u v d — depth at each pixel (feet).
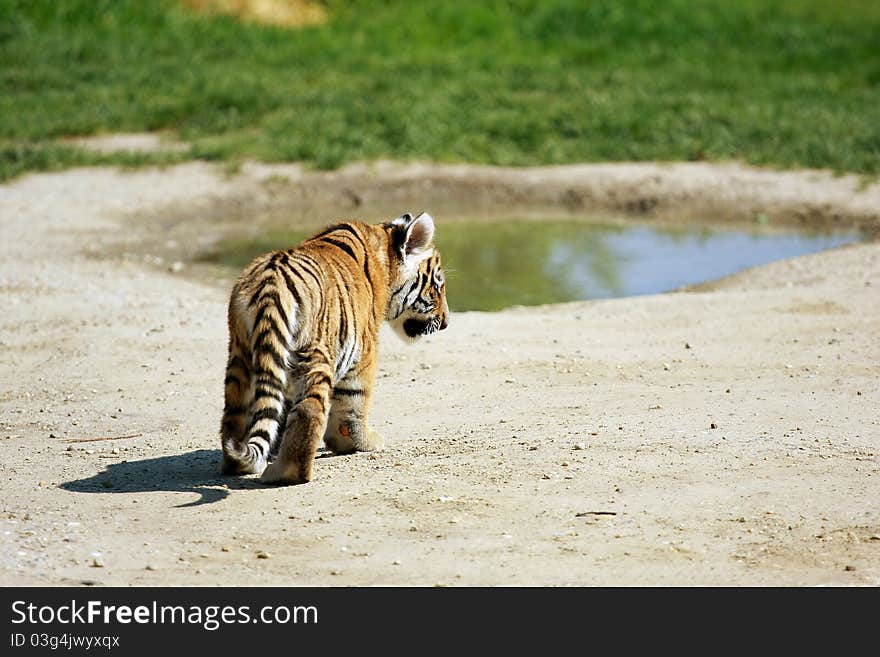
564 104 101.30
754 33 141.49
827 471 30.60
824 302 52.16
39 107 96.84
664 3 151.12
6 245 65.31
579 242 69.05
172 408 38.17
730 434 33.94
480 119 95.20
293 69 115.24
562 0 148.97
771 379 40.47
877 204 75.82
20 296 54.34
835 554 25.66
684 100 102.94
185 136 90.74
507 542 26.50
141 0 130.93
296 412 29.84
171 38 124.06
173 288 57.16
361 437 33.04
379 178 82.48
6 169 79.87
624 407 37.27
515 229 72.28
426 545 26.40
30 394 39.93
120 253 65.05
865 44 137.18
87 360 43.86
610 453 32.48
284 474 30.25
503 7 146.30
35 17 123.44
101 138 91.09
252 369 28.91
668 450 32.60
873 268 58.49
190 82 106.11
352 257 31.86
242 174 82.02
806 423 34.91
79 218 71.77
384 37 132.98
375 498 29.32
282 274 29.17
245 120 94.53
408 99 101.45
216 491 29.99
